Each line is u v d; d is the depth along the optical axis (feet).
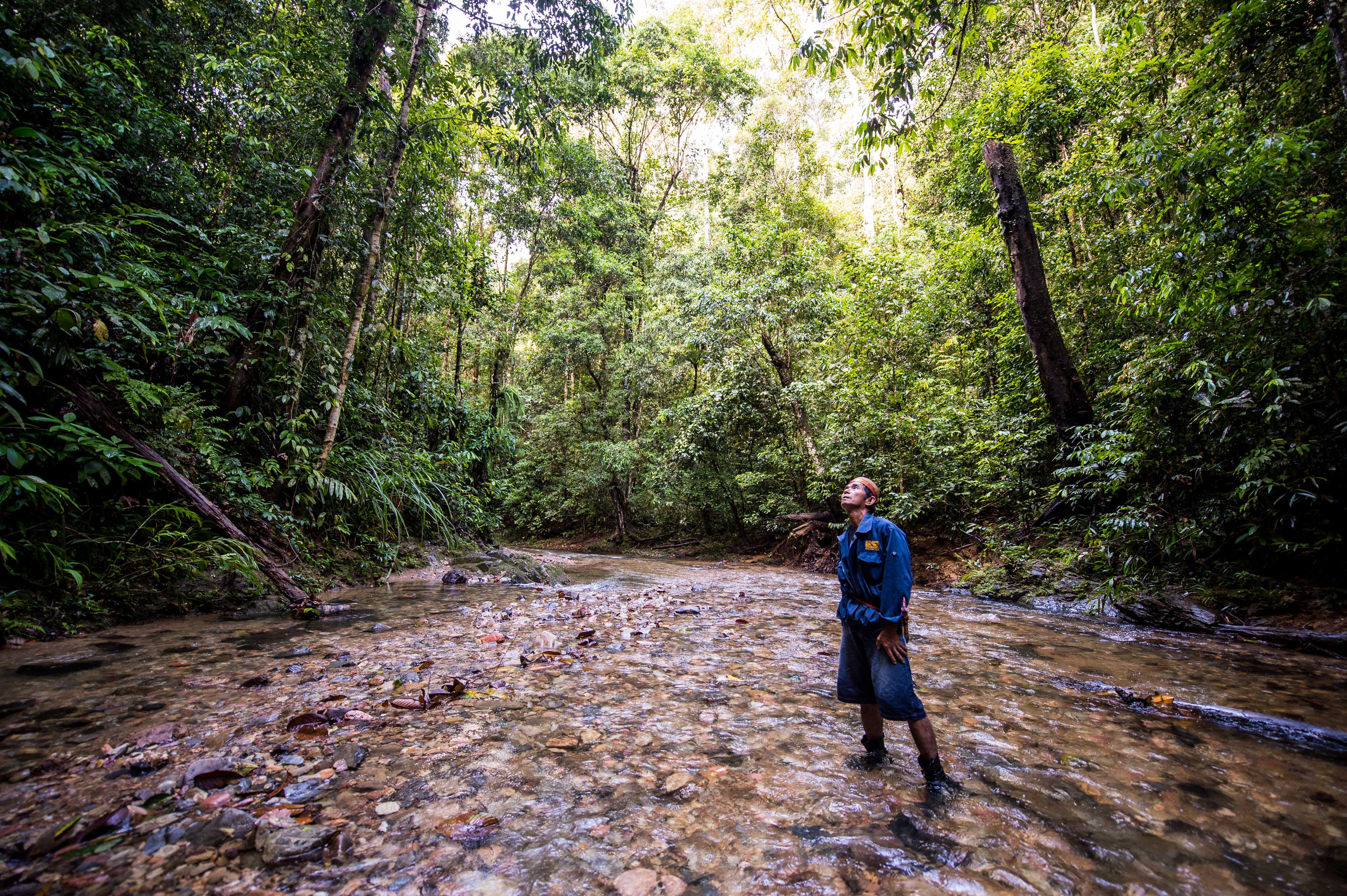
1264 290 17.15
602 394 68.28
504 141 30.48
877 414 34.37
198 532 17.61
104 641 13.21
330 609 17.98
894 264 38.52
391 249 28.66
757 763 7.98
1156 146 19.65
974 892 5.23
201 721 8.67
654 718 9.64
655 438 60.80
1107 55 31.17
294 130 24.43
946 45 17.47
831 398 38.22
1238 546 20.01
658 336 60.34
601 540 67.26
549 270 59.57
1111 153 26.91
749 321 43.01
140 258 19.71
